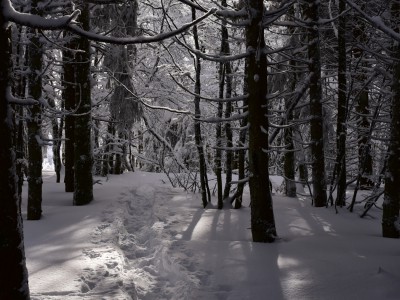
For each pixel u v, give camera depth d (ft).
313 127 31.81
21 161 27.27
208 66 55.88
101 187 42.16
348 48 43.11
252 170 21.62
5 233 10.09
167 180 51.03
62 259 18.45
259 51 20.53
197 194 38.81
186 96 53.26
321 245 20.68
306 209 30.78
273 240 21.53
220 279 16.29
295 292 14.66
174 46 49.98
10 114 10.25
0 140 10.02
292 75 37.42
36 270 16.92
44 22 9.71
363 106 43.06
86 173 33.40
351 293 14.19
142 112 46.42
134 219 29.68
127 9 41.19
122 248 21.88
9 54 10.19
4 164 10.07
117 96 43.98
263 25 20.88
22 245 10.52
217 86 56.44
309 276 16.12
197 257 19.10
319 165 31.96
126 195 37.45
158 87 51.29
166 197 37.11
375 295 13.84
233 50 44.27
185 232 24.30
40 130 28.04
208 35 40.14
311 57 30.25
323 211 30.09
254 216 21.75
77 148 33.27
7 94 10.11
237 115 23.20
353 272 16.29
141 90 49.42
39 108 27.63
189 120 53.26
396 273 15.98
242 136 30.76
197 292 14.84
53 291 14.66
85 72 33.17
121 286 15.33
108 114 52.95
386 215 22.79
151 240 22.98
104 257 18.79
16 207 10.34
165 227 25.66
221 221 27.02
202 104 53.72
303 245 20.71
